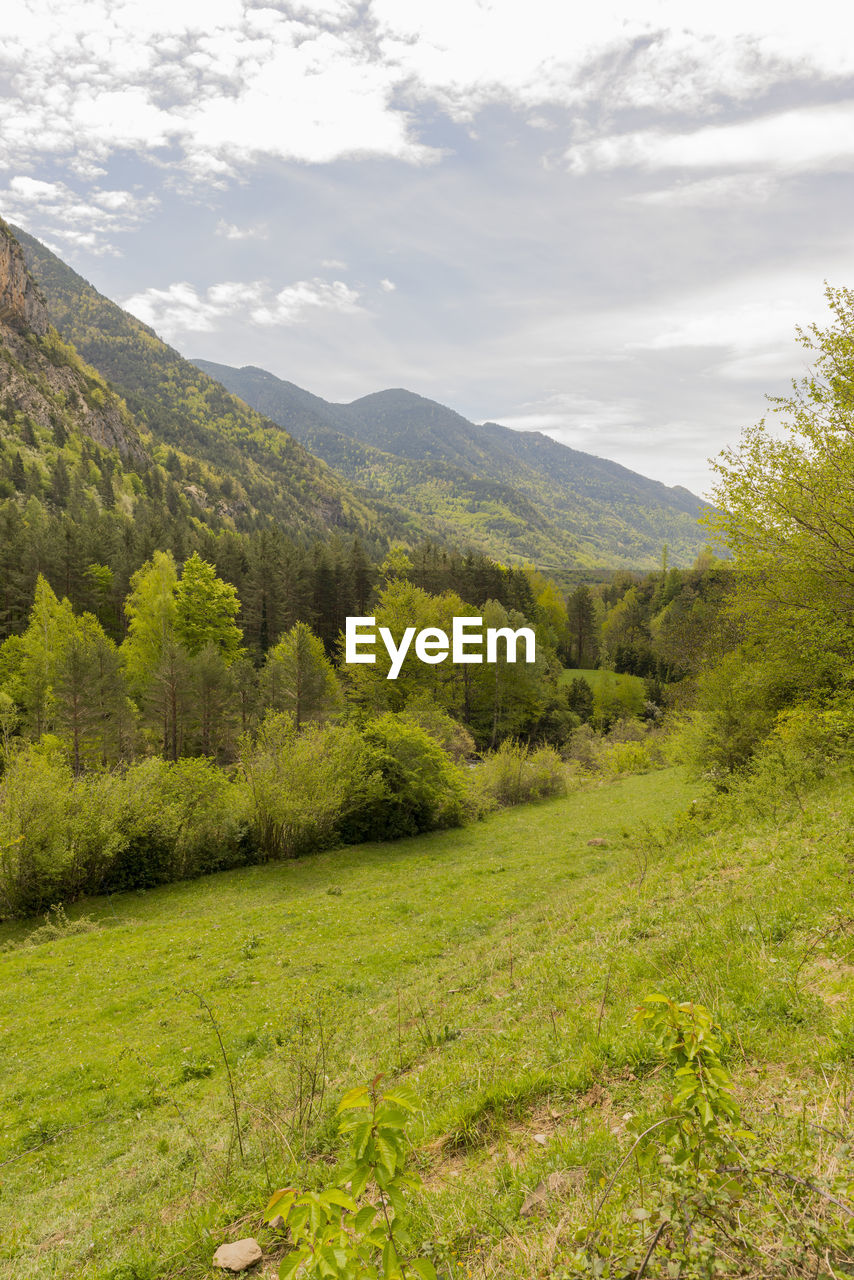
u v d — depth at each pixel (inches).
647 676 3823.8
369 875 1063.6
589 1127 192.2
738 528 807.1
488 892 866.1
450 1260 143.6
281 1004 552.1
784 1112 158.1
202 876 1099.9
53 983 660.7
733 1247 99.9
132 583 2992.1
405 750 1348.4
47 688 2193.7
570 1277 109.6
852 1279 89.4
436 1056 321.4
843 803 559.5
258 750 1278.3
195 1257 193.2
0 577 3048.7
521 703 2677.2
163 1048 496.7
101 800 1028.5
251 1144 265.9
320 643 2628.0
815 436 729.6
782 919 315.6
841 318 705.0
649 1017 118.6
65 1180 333.4
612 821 1282.0
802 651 797.2
